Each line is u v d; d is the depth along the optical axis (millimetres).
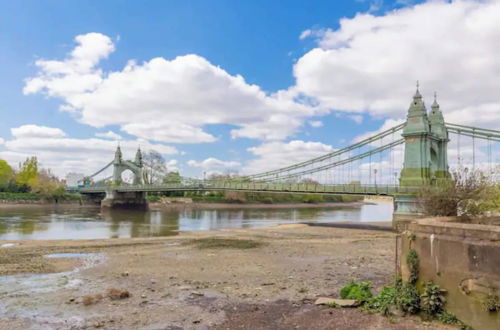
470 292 10734
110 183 129625
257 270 20953
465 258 10945
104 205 105000
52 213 83312
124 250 29125
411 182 46781
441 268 11594
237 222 67875
